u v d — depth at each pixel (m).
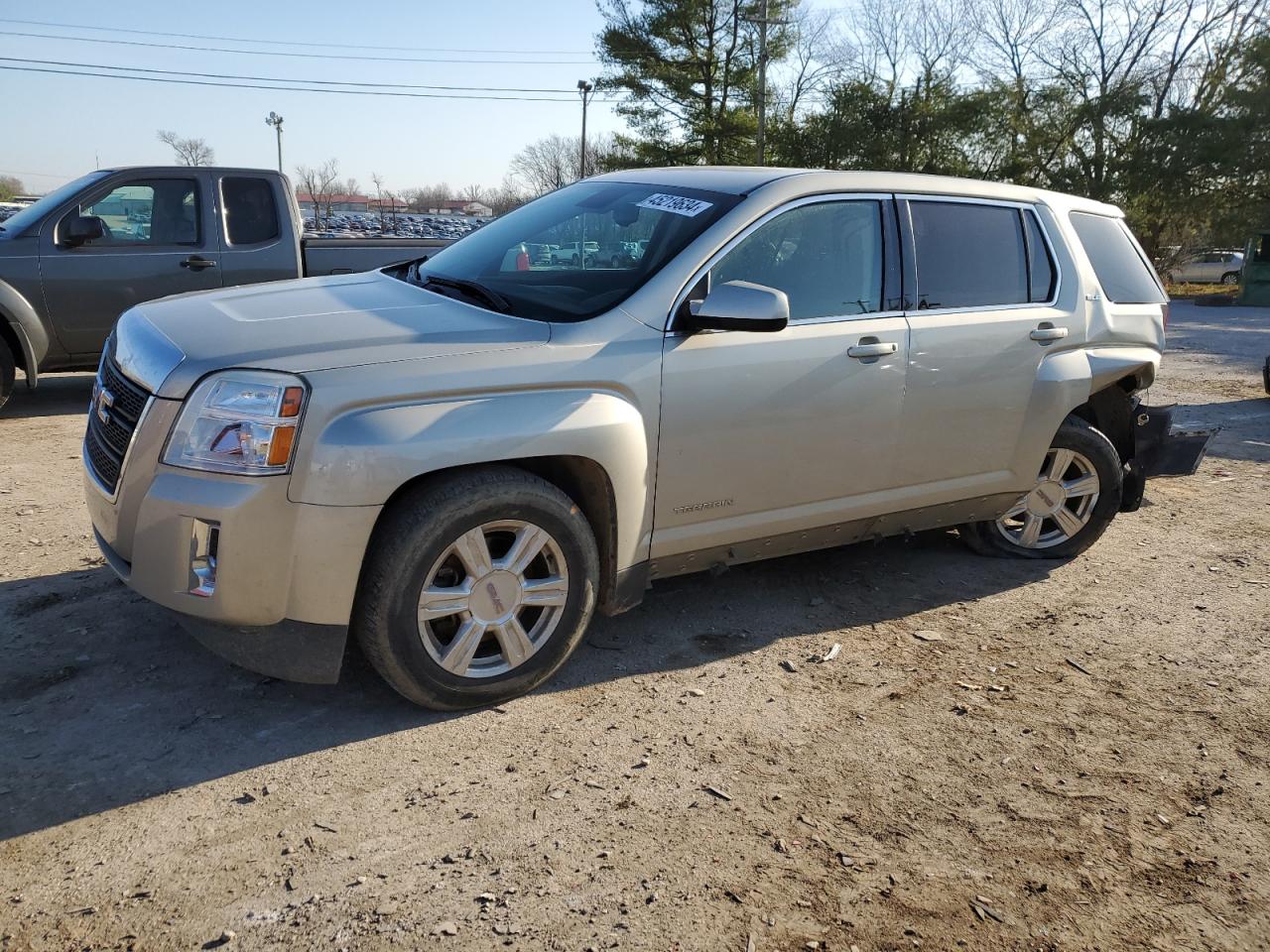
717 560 3.95
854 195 4.10
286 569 2.95
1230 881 2.75
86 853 2.57
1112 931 2.53
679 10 39.06
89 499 3.44
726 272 3.70
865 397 4.02
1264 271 26.03
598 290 3.63
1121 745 3.43
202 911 2.38
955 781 3.15
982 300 4.47
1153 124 35.12
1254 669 4.07
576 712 3.43
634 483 3.47
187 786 2.88
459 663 3.27
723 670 3.80
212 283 8.16
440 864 2.61
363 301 3.65
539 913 2.44
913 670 3.89
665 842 2.75
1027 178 39.31
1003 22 38.97
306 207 72.50
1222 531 5.91
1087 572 5.10
